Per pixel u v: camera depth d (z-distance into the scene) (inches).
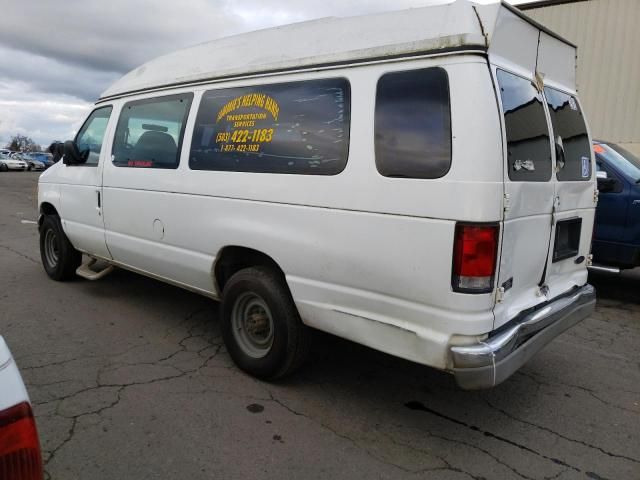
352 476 107.6
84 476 104.2
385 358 167.3
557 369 165.0
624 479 109.4
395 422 129.6
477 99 102.5
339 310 124.1
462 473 110.0
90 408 129.7
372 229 114.7
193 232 158.9
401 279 111.3
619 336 197.2
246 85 145.0
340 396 141.6
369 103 116.6
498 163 103.6
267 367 143.2
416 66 110.2
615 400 144.4
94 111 215.3
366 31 121.4
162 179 168.1
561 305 133.3
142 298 220.8
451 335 105.7
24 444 57.8
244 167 142.5
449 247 103.6
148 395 137.6
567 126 145.5
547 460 115.5
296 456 113.7
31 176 1371.8
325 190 122.6
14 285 236.7
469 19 105.0
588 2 478.6
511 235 110.5
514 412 136.6
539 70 132.3
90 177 204.1
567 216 140.9
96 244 207.6
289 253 131.6
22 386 62.1
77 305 209.6
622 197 231.5
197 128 157.9
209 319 197.2
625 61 470.3
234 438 119.5
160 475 105.4
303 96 130.3
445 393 145.8
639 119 471.5
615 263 239.0
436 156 105.7
